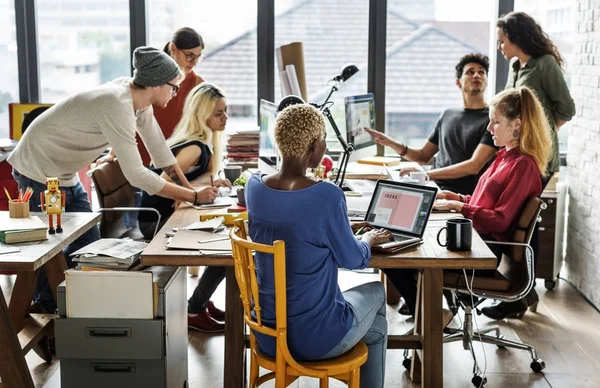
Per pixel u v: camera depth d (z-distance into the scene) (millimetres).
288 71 5090
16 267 2779
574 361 3875
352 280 5129
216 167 4406
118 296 2918
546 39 4613
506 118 3598
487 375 3701
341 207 2611
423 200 3150
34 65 5668
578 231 4938
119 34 5676
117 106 3607
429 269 3225
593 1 4680
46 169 3764
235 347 3184
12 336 3074
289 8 5613
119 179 4164
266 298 2689
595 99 4656
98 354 2947
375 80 5660
